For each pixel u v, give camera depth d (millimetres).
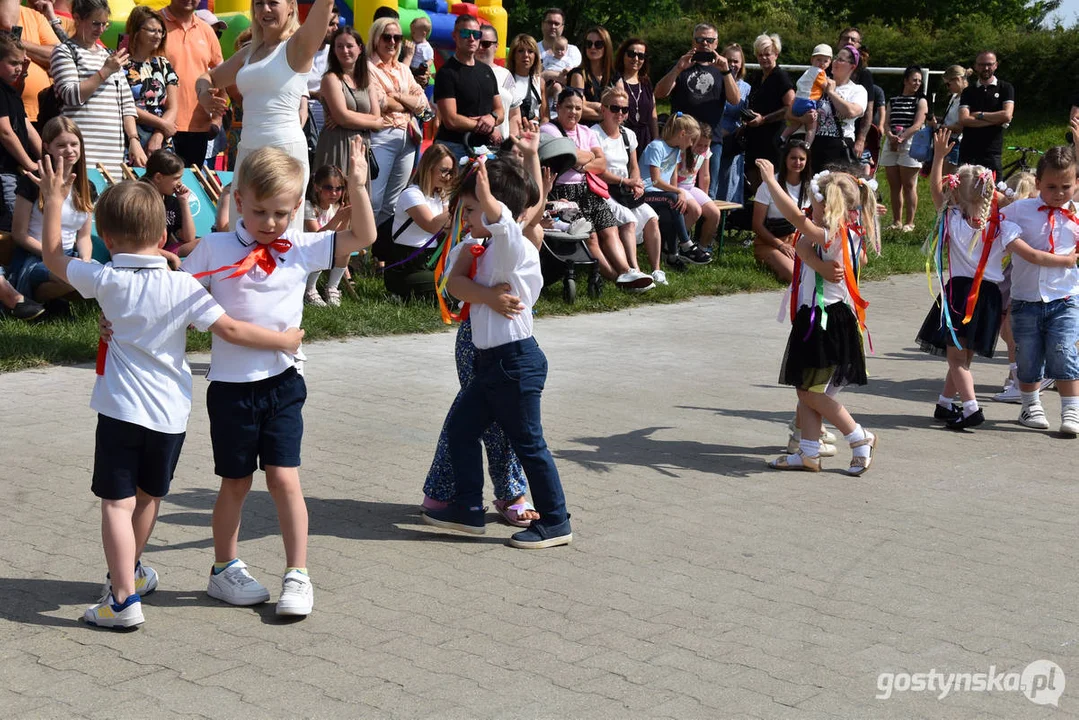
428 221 8047
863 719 3467
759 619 4168
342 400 6973
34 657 3678
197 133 9914
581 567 4629
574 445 6340
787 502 5539
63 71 8406
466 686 3582
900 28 41094
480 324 4766
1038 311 7078
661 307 10805
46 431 6023
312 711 3395
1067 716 3525
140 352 3922
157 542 4719
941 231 7055
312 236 4160
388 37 10570
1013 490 5887
